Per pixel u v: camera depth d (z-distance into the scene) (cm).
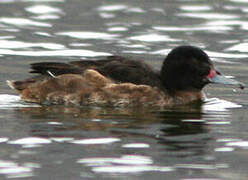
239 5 2675
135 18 2472
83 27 2339
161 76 1547
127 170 1062
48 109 1431
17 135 1227
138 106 1480
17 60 1936
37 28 2317
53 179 1023
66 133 1244
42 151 1140
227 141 1216
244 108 1485
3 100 1508
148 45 2125
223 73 1834
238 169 1077
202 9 2612
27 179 1020
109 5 2667
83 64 1513
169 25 2377
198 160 1112
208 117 1392
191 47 1548
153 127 1299
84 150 1148
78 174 1044
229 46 2138
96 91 1474
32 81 1515
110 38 2206
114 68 1495
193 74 1538
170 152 1148
